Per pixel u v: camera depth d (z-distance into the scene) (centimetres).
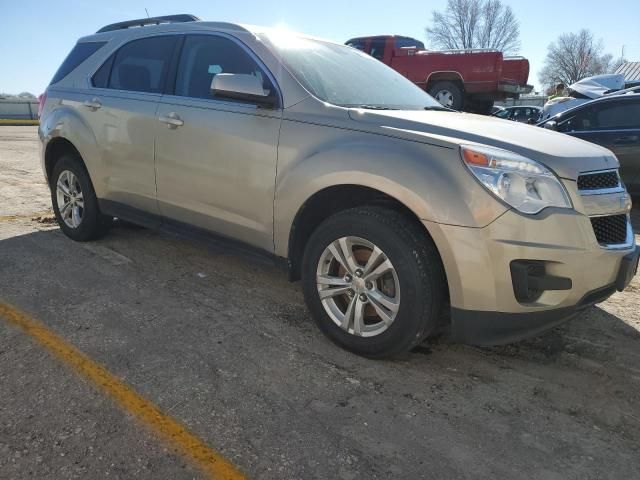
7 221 550
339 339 302
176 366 279
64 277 396
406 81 416
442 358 301
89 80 453
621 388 276
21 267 412
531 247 247
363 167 275
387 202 288
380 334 283
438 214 254
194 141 357
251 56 344
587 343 324
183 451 215
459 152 257
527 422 246
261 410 244
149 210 409
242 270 430
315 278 307
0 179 808
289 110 315
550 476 212
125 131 407
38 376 263
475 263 251
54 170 491
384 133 281
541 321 261
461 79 1285
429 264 265
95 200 460
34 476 199
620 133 751
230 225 350
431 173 258
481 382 278
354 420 240
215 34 371
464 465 215
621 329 345
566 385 278
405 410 250
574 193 259
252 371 277
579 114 793
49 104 486
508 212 247
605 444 232
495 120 335
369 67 394
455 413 250
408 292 268
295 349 303
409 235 266
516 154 258
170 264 436
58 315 331
